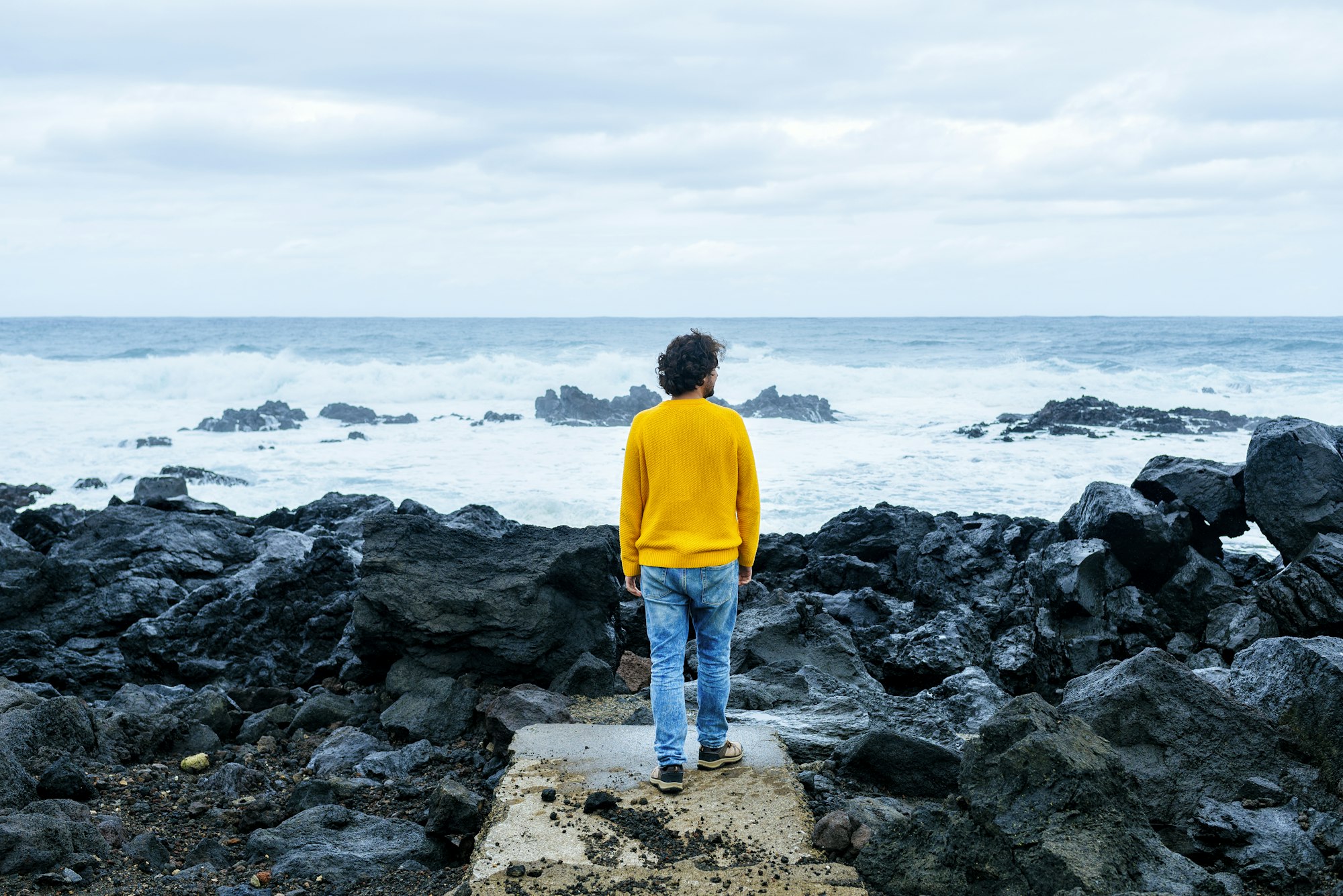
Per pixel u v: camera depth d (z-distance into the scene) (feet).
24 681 27.78
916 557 33.65
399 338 269.64
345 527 40.45
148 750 20.17
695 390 14.39
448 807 15.49
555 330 334.24
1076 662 25.38
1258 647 17.78
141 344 240.94
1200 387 148.87
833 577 35.22
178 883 14.05
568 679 21.80
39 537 43.06
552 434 100.32
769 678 22.21
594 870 11.94
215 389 134.82
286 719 23.06
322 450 88.38
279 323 460.96
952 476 70.23
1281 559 28.76
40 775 17.94
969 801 12.29
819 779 16.15
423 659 22.74
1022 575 29.50
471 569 23.57
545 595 22.72
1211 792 15.20
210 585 30.42
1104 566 26.55
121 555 35.50
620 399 121.70
